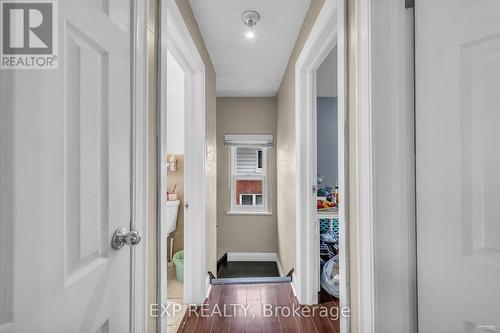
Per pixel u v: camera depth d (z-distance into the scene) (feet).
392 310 3.00
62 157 1.88
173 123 9.71
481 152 2.35
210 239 8.31
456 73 2.50
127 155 2.80
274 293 7.39
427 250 2.83
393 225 3.02
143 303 3.15
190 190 6.82
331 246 9.11
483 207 2.34
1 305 1.46
